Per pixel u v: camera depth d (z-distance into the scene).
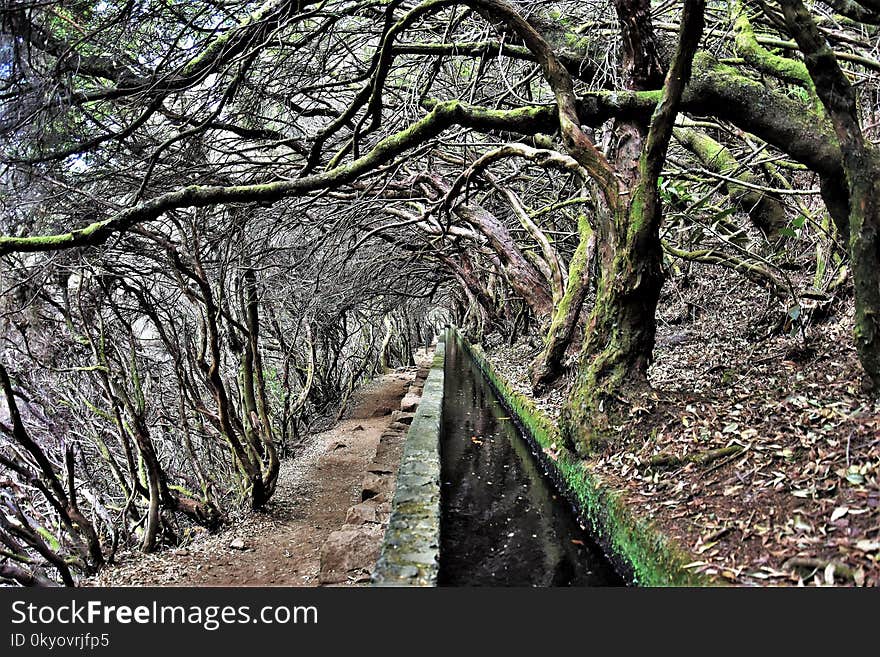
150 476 6.49
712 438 4.09
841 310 5.57
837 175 4.03
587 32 6.36
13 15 4.58
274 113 8.48
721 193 8.37
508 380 10.41
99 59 5.36
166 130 6.80
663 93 3.95
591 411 4.84
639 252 4.46
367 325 20.33
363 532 4.93
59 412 6.91
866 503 2.79
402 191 9.89
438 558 3.68
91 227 4.87
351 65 7.17
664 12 6.52
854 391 3.91
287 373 11.66
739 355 5.94
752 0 4.89
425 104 7.61
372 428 12.78
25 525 5.58
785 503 3.10
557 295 8.63
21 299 5.84
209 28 5.78
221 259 7.12
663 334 8.73
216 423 7.69
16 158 5.01
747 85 4.17
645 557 3.41
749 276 6.39
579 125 4.46
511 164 10.80
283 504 7.66
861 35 6.07
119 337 7.89
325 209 10.45
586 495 4.61
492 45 5.98
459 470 6.95
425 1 4.56
